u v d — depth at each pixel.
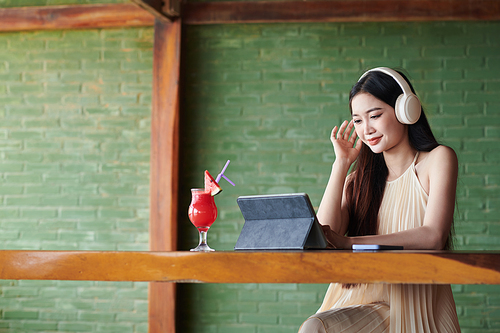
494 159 3.05
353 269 0.87
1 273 0.99
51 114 3.40
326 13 3.19
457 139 3.09
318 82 3.22
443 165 1.31
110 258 0.96
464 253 0.84
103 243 3.28
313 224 1.12
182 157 3.27
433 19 3.11
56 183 3.35
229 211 3.20
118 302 3.21
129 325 3.19
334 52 3.22
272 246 1.13
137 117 3.34
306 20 3.21
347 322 1.13
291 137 3.21
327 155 3.17
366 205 1.46
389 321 1.20
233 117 3.26
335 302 1.37
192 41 3.34
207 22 3.27
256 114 3.25
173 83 3.20
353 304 1.31
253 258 0.90
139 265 0.95
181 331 3.15
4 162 3.40
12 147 3.40
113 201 3.30
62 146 3.37
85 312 3.23
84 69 3.40
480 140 3.07
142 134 3.32
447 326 1.22
